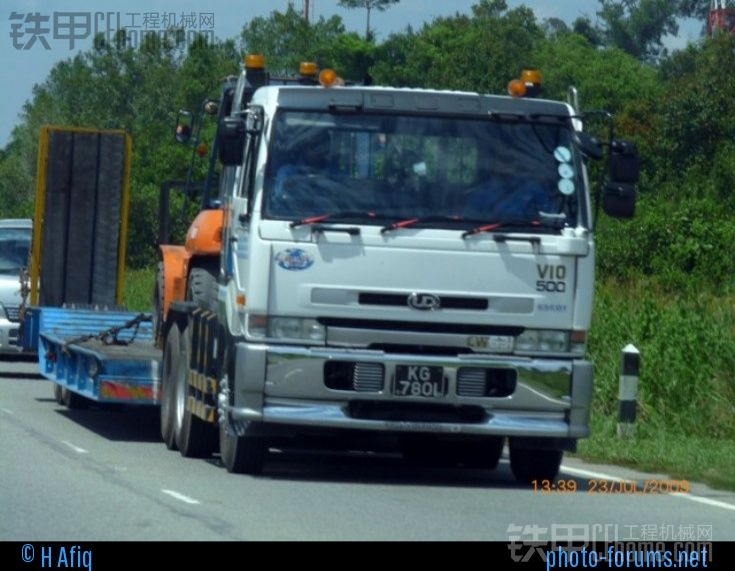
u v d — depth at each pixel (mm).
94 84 105250
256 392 21375
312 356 21328
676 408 32688
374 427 21469
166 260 28375
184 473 23125
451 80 100062
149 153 93688
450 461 26156
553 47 128125
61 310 34781
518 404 21703
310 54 110875
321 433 22000
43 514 18703
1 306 41656
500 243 21547
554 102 22203
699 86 81812
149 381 27656
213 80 96812
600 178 22641
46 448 26016
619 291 48094
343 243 21344
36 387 38938
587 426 21953
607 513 20266
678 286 58094
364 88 21828
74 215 38688
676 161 80625
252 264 21359
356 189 21547
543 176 21922
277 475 23375
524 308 21625
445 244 21438
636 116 86000
